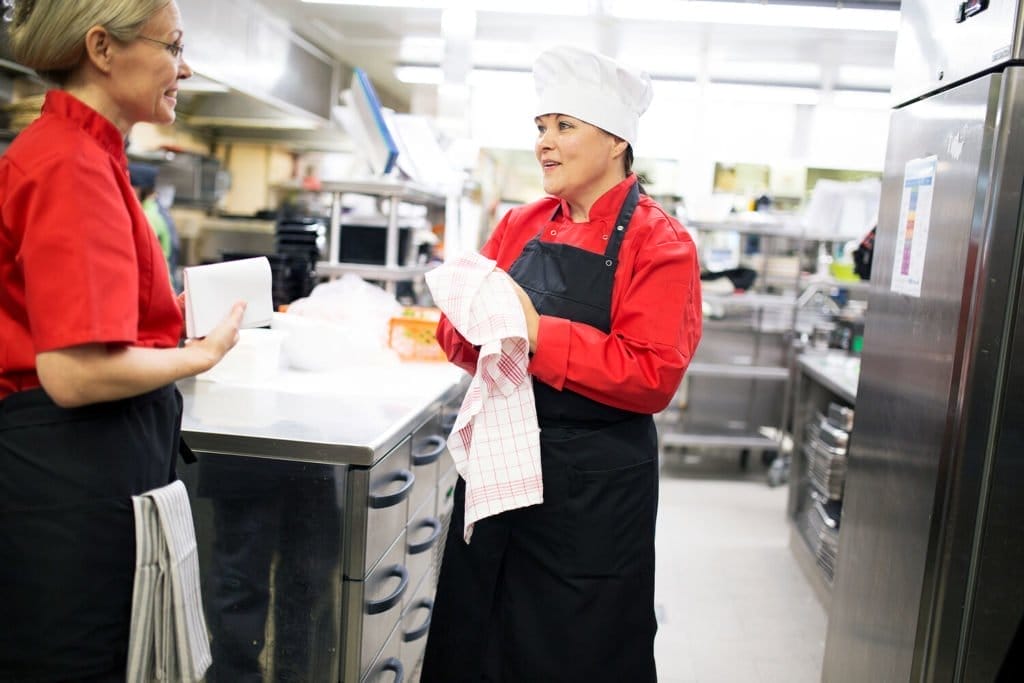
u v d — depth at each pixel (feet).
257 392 6.26
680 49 13.47
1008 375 4.74
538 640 4.84
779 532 12.52
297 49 12.99
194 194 14.26
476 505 4.52
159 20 3.42
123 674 3.68
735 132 17.66
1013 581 4.91
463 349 5.34
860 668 6.21
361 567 4.90
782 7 10.90
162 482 3.80
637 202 4.85
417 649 6.95
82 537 3.40
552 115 4.70
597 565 4.73
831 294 15.20
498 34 13.08
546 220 5.34
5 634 3.41
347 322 7.98
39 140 3.28
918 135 5.70
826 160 17.66
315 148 16.20
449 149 11.72
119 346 3.28
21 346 3.39
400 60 14.88
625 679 4.89
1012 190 4.60
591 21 12.07
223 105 13.37
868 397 6.38
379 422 5.40
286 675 5.05
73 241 3.12
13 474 3.36
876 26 11.28
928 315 5.32
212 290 3.96
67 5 3.24
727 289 15.15
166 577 3.62
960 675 5.02
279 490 4.91
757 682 7.97
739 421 15.80
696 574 10.68
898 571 5.59
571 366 4.43
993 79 4.63
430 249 11.80
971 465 4.83
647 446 4.90
